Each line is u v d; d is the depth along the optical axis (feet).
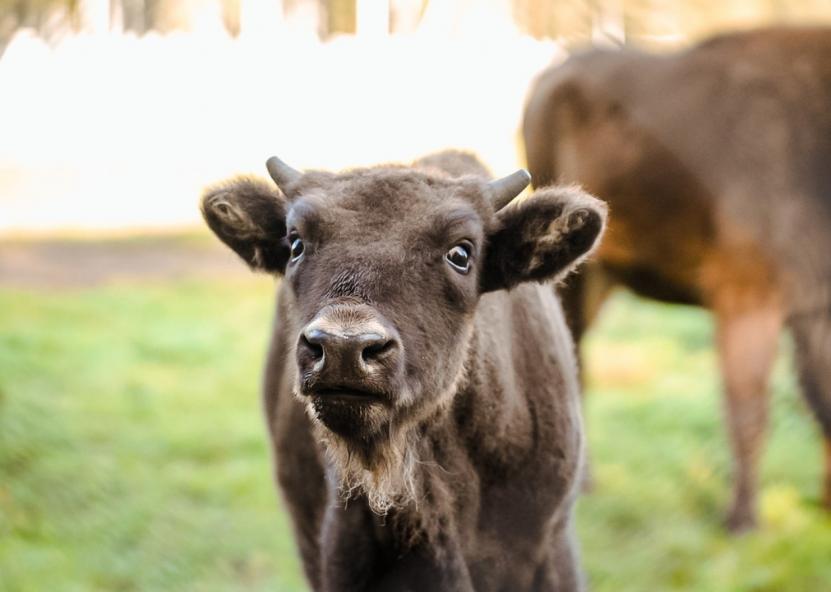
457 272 15.07
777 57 28.81
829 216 28.14
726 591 25.36
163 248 65.67
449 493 16.16
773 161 28.17
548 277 16.28
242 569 26.43
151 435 33.63
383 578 16.40
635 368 40.96
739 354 28.32
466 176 16.29
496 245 16.14
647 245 29.50
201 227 71.36
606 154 29.68
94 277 57.62
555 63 32.40
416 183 15.43
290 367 16.96
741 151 28.27
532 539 16.84
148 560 26.25
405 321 14.14
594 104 30.09
